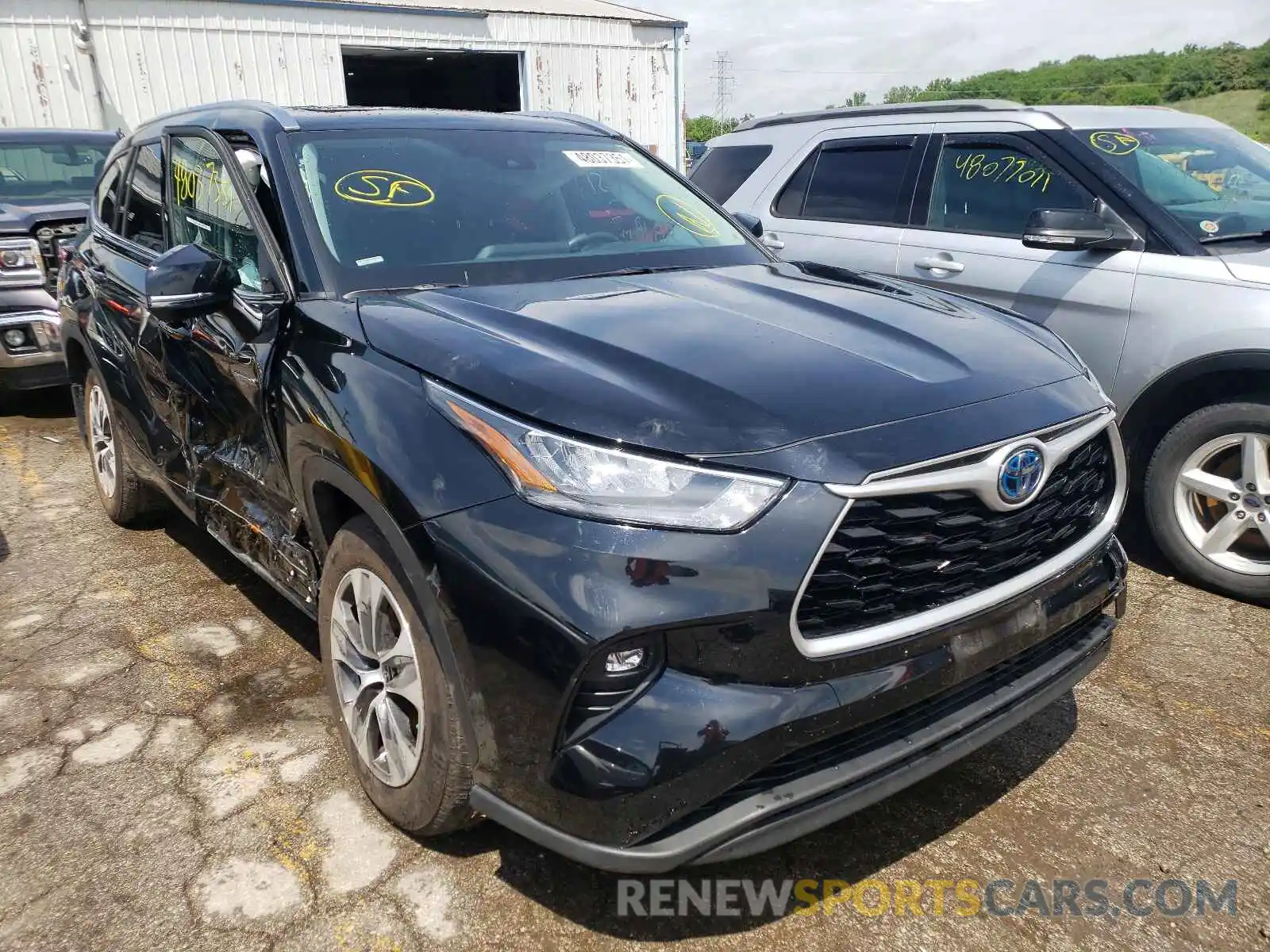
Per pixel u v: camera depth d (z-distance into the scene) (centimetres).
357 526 231
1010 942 213
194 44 1452
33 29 1342
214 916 219
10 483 530
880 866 237
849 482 188
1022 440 211
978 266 458
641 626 178
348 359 237
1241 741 287
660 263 322
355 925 216
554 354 220
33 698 310
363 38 1587
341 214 290
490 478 194
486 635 190
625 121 1912
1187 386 375
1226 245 390
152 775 270
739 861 238
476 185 322
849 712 192
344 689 251
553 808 187
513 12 1720
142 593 386
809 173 567
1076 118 460
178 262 272
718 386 206
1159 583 390
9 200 722
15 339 620
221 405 305
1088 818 254
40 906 222
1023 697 228
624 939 213
